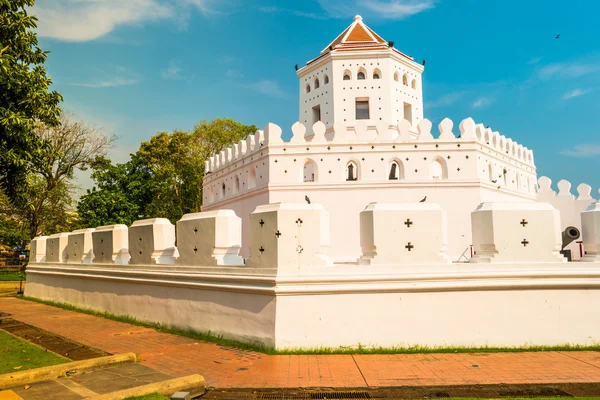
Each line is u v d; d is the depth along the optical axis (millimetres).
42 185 36406
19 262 45625
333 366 7539
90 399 5633
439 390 6301
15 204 13969
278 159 23094
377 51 30688
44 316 13977
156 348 9109
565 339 8688
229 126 49906
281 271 8766
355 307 8695
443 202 21938
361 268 8812
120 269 13203
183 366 7695
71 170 39219
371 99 30469
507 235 9055
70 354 8742
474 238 9461
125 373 7129
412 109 32094
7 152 11969
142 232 12531
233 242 10289
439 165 25094
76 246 16312
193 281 10461
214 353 8594
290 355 8320
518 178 27406
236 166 27281
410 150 22500
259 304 8984
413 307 8734
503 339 8688
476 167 22203
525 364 7547
